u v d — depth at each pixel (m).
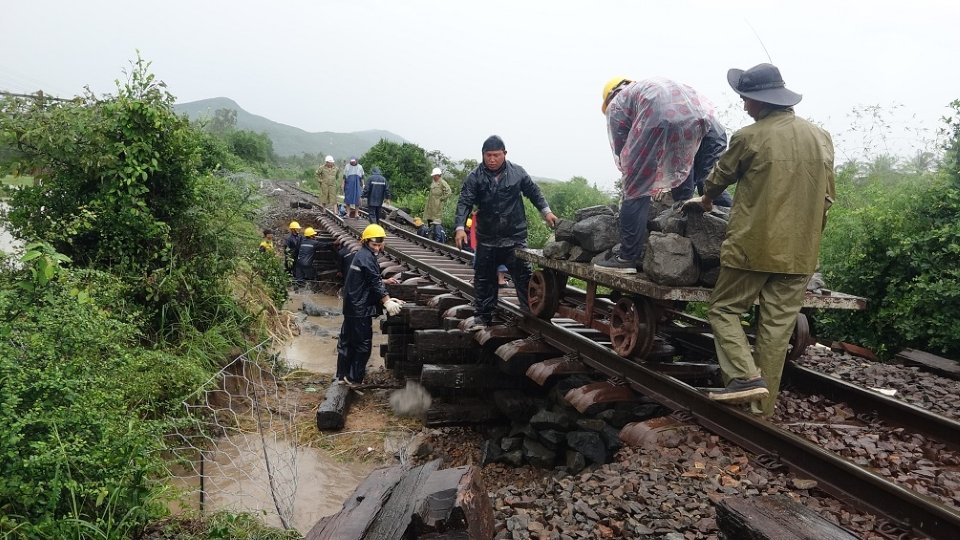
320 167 23.02
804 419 4.33
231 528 3.56
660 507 2.88
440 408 6.41
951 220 6.85
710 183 3.91
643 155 4.38
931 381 5.41
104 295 5.09
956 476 3.28
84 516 2.99
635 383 4.53
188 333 6.46
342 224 18.88
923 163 10.55
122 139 6.26
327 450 5.95
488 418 6.49
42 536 2.70
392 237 16.38
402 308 7.50
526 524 2.74
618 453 3.89
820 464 3.10
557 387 5.69
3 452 2.78
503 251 5.95
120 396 3.90
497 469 5.54
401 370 8.01
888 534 2.61
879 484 2.77
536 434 5.52
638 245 4.61
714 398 3.77
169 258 6.55
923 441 3.88
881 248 7.43
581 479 3.33
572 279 12.61
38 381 3.12
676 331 5.09
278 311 10.49
